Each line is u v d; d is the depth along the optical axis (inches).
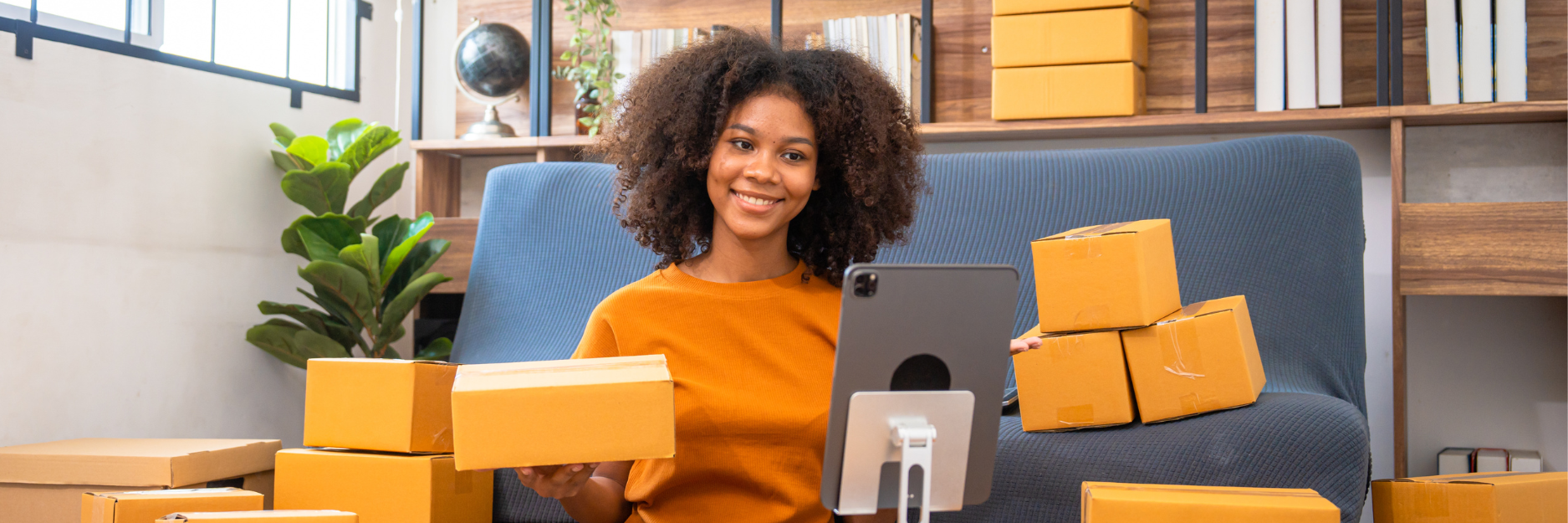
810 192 49.7
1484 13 87.9
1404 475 89.0
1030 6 97.5
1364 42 97.9
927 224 82.5
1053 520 58.3
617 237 88.6
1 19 79.6
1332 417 55.9
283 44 111.3
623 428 42.0
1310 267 72.4
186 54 99.2
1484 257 85.8
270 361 106.3
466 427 41.2
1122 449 57.4
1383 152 98.7
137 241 91.0
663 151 53.2
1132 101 95.2
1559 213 83.4
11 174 80.1
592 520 50.9
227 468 65.5
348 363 62.4
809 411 47.6
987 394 38.6
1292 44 93.1
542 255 90.7
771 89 48.8
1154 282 59.4
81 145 85.8
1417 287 88.2
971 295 37.2
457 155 123.5
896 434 37.5
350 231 100.7
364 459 60.8
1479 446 97.0
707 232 56.0
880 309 36.3
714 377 48.3
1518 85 87.7
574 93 121.0
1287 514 41.8
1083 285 59.1
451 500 62.2
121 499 52.8
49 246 83.1
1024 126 99.0
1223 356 57.7
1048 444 59.7
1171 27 103.0
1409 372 99.7
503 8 123.2
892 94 54.9
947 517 61.1
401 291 105.1
